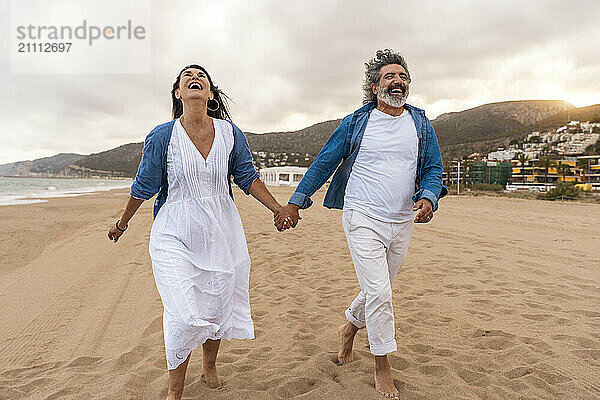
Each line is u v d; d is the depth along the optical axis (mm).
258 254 8875
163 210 2979
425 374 3391
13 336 4551
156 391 3137
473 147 197875
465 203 27641
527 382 3219
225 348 4059
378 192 3180
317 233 11844
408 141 3256
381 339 3023
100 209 21094
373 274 3061
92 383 3332
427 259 7992
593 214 17859
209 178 2971
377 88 3318
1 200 28234
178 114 3297
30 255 9195
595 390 3109
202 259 2939
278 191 47281
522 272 6820
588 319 4629
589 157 93188
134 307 5512
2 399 3098
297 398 2996
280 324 4703
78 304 5688
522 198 38344
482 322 4598
